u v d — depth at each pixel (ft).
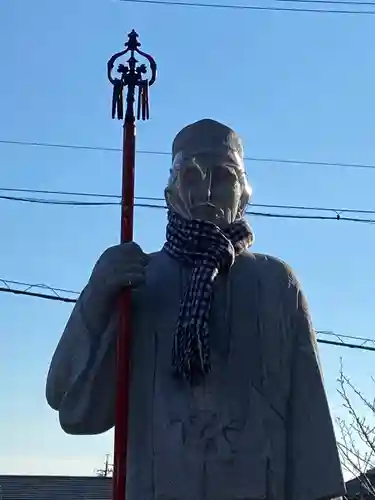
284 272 9.40
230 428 8.55
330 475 8.66
